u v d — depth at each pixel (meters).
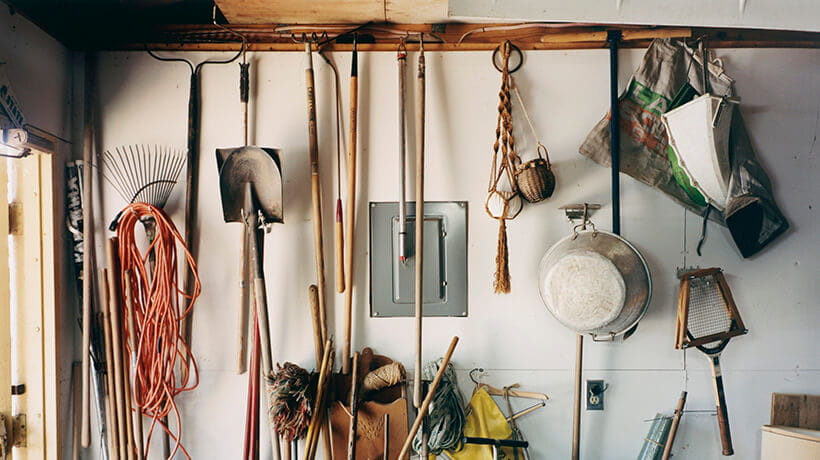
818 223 2.16
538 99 2.15
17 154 1.78
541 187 2.03
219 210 2.14
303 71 2.14
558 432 2.13
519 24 2.15
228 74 2.15
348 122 2.14
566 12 1.70
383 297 2.13
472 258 2.14
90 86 2.12
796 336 2.14
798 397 2.10
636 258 2.01
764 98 2.16
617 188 2.08
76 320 2.13
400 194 2.07
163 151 2.13
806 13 1.67
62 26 2.11
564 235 2.14
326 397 2.01
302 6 1.98
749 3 1.66
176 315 2.10
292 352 2.12
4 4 1.74
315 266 2.13
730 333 2.03
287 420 1.93
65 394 2.06
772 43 2.16
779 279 2.15
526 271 2.14
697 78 2.12
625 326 2.01
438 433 2.00
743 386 2.14
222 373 2.12
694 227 2.16
